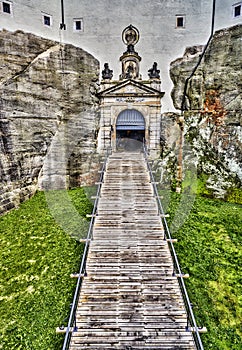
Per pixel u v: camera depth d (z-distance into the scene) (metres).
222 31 14.48
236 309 6.95
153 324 6.06
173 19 15.66
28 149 13.25
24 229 10.65
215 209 12.14
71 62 15.03
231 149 13.92
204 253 9.05
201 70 15.25
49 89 14.09
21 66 13.09
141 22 15.83
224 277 8.02
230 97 14.12
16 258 9.03
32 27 13.62
